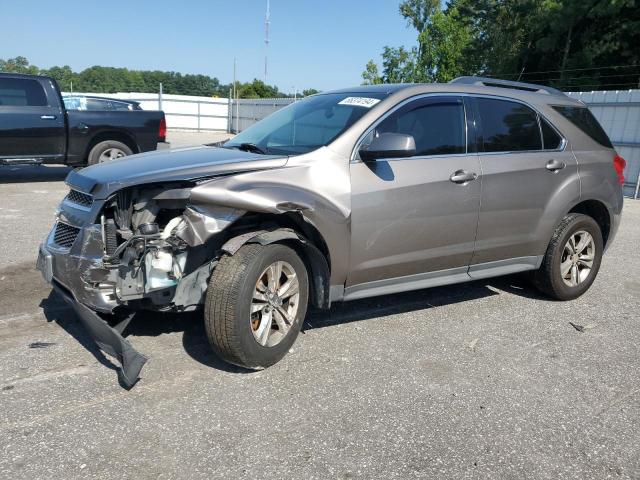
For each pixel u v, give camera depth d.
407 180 4.16
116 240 3.58
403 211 4.15
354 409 3.26
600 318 5.01
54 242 3.80
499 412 3.32
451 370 3.82
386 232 4.10
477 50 47.12
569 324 4.82
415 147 4.13
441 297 5.36
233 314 3.37
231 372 3.64
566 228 5.18
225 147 4.51
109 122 11.15
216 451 2.81
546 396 3.54
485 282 5.93
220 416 3.12
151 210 3.58
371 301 5.13
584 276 5.47
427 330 4.52
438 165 4.35
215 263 3.67
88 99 11.40
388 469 2.74
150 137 11.62
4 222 7.63
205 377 3.56
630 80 36.72
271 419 3.12
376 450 2.88
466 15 48.31
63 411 3.11
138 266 3.47
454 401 3.41
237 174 3.57
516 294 5.57
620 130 14.81
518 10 42.75
